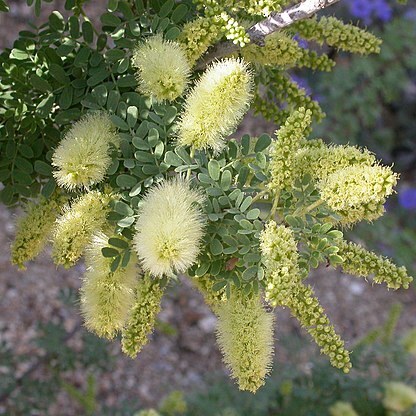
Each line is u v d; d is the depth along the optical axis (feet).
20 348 2.87
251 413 2.20
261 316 1.08
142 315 1.09
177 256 1.01
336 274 3.54
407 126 3.91
